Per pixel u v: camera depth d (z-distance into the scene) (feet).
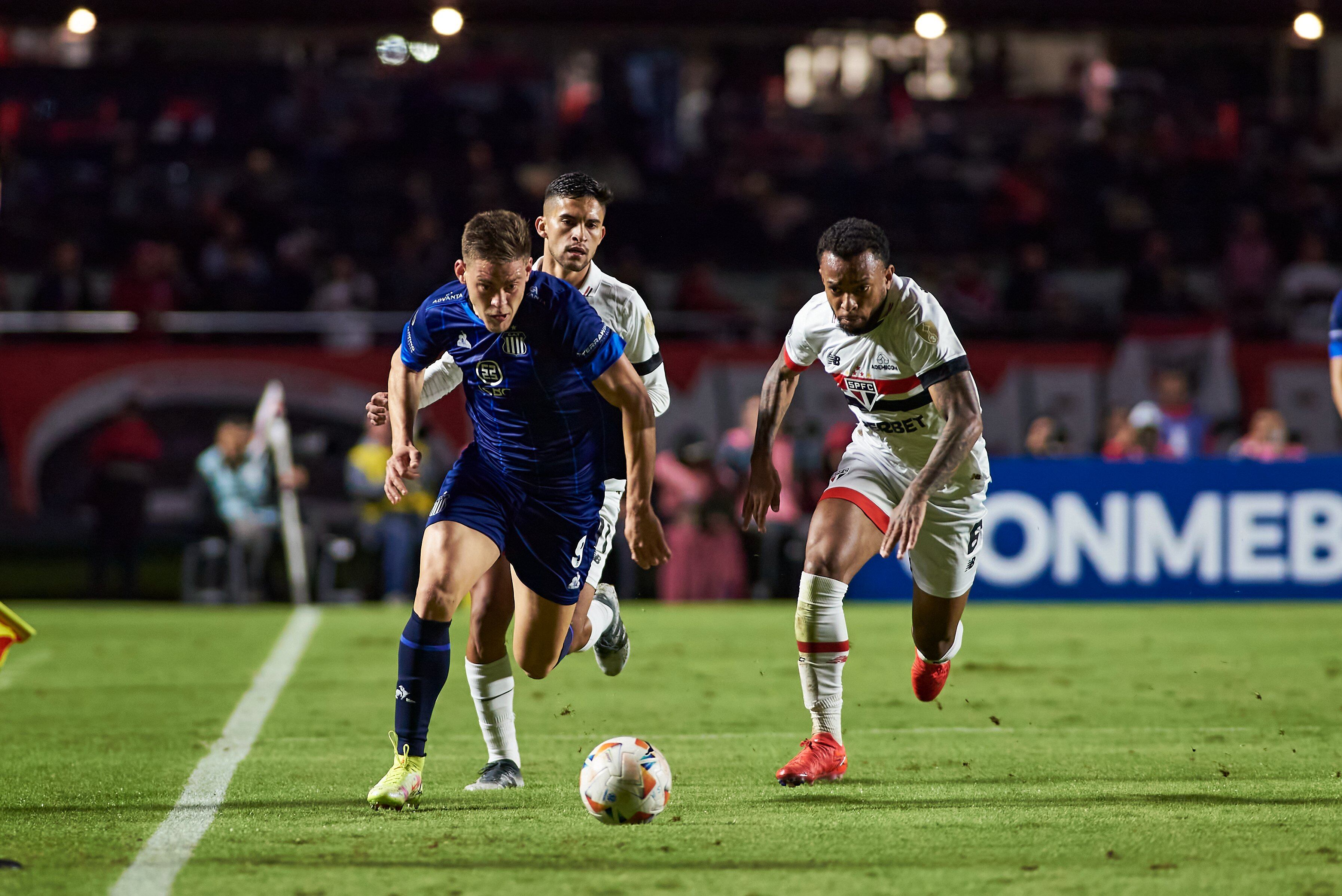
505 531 60.23
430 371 65.51
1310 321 206.08
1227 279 211.82
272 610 152.97
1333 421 177.88
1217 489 150.00
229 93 270.46
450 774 66.59
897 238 231.91
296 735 79.56
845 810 57.16
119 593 161.38
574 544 61.77
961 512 66.64
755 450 68.49
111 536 159.63
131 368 165.27
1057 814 56.08
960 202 241.14
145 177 243.60
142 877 45.88
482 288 54.75
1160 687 98.07
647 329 67.77
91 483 159.63
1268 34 174.19
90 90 268.41
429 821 55.01
